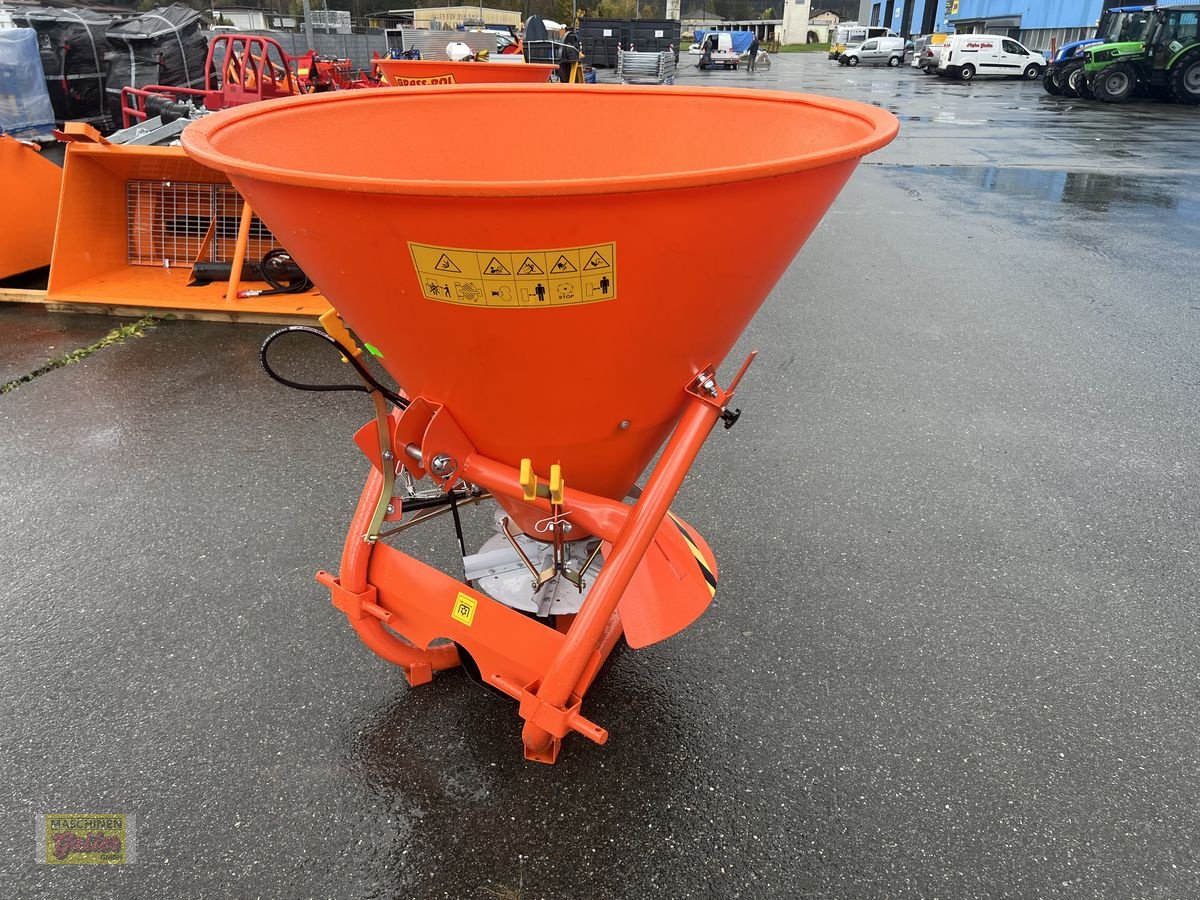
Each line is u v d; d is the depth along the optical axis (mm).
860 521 3203
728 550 3018
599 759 2152
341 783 2078
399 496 2094
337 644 2535
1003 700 2354
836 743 2209
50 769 2107
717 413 1793
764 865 1882
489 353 1489
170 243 5648
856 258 6895
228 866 1872
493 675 1897
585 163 2258
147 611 2664
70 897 1803
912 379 4496
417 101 2105
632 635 1938
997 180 10398
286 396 4215
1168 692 2383
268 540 3043
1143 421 4020
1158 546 3047
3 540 3004
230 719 2264
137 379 4387
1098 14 31312
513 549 2174
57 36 9992
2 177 5613
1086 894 1819
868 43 41656
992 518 3223
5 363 4539
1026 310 5625
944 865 1883
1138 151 12594
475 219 1229
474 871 1864
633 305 1415
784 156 1931
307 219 1341
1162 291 6031
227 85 7262
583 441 1759
